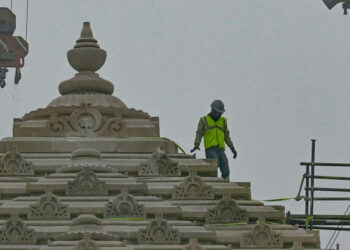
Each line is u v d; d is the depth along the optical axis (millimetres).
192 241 90688
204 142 104000
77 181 94938
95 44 102875
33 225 92500
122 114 100312
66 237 90250
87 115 99875
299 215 117250
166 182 96750
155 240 91438
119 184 95438
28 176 97312
